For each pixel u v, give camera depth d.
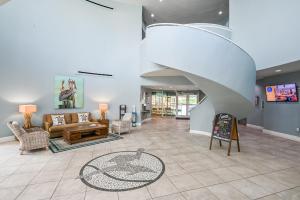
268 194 2.39
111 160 3.59
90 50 6.99
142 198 2.26
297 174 3.04
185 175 2.94
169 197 2.29
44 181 2.68
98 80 7.19
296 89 5.57
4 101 5.03
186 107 11.55
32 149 4.09
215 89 4.22
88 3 6.94
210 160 3.68
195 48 4.02
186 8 8.40
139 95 8.03
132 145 4.78
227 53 3.79
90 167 3.22
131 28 7.84
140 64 7.76
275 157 3.92
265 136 6.23
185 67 4.16
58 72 6.23
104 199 2.23
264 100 7.17
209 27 6.18
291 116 5.80
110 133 6.39
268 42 4.96
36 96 5.72
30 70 5.57
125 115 7.21
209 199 2.26
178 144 4.93
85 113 6.68
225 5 8.14
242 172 3.10
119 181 2.70
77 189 2.46
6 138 5.02
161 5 8.12
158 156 3.88
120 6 7.68
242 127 8.36
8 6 5.06
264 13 5.08
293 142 5.34
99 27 7.21
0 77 4.95
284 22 4.49
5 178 2.77
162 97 12.99
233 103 4.50
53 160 3.56
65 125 5.73
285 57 4.47
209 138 5.71
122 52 7.69
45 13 5.89
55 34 6.14
